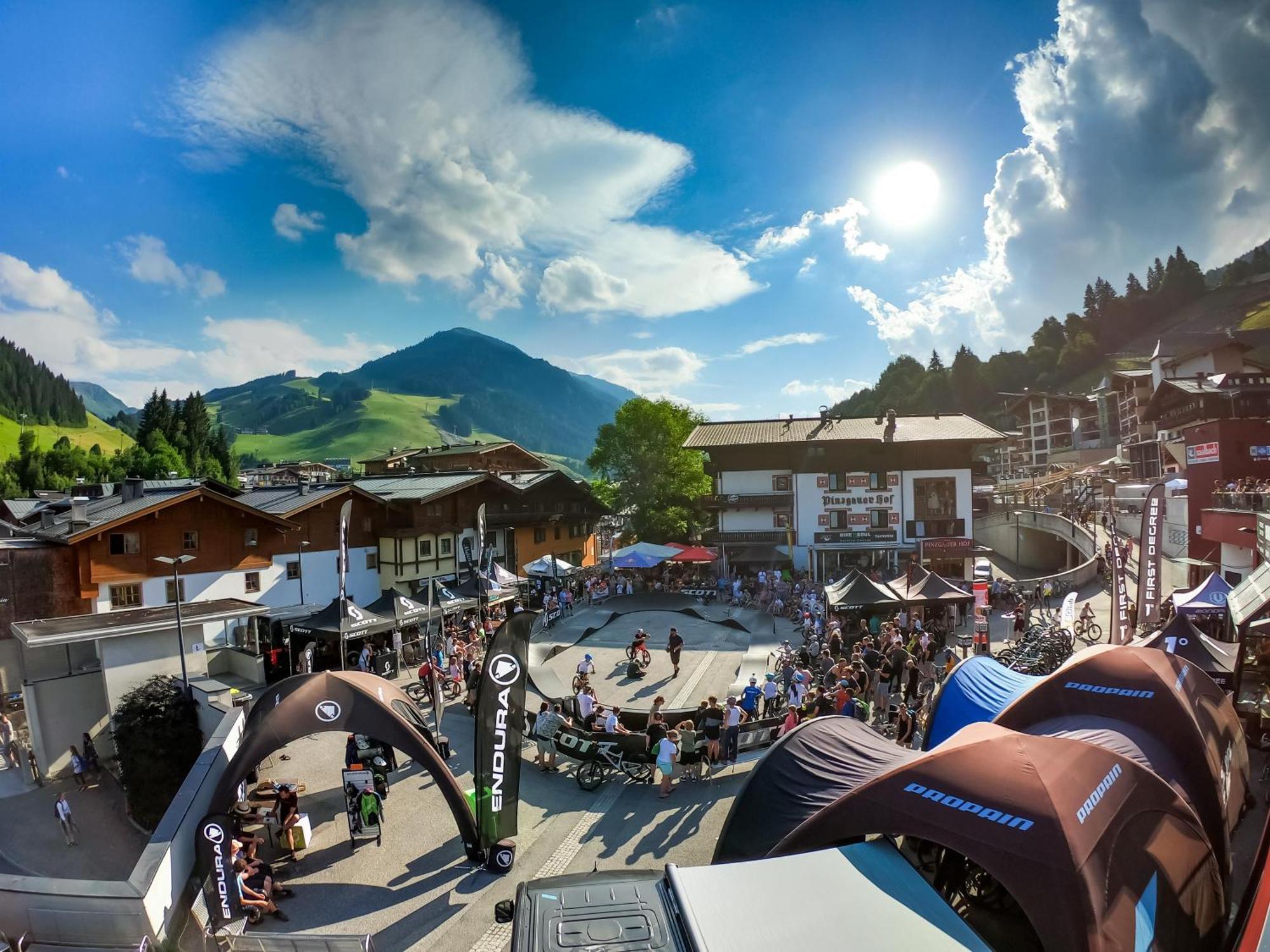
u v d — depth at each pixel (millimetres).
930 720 14258
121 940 9711
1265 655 19234
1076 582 37625
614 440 55719
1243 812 13094
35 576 26109
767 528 49125
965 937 6609
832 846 8859
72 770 20875
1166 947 7820
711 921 6625
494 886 11812
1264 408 39938
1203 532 30672
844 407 197500
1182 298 182000
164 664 20766
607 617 35312
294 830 13031
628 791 15492
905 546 45531
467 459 81875
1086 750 8508
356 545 36719
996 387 160000
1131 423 79875
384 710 12969
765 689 18875
